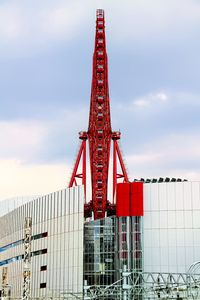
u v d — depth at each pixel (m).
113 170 185.25
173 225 139.00
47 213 154.38
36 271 155.12
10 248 179.25
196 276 135.75
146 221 140.00
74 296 131.00
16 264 171.38
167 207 139.88
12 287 172.62
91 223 144.75
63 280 143.50
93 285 128.12
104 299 136.62
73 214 145.25
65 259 144.38
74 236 143.50
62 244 146.38
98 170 182.25
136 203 140.12
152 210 140.25
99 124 185.25
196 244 137.50
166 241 138.50
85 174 186.62
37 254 156.12
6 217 186.25
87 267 142.25
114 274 139.88
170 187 140.75
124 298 111.94
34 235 158.88
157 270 137.12
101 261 141.50
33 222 160.38
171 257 137.62
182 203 139.75
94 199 179.88
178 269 137.00
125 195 141.25
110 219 143.75
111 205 180.12
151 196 141.00
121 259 138.25
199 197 139.50
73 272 141.38
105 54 188.62
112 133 186.75
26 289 114.94
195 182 140.25
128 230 139.38
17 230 173.12
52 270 148.12
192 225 138.50
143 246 138.75
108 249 141.88
